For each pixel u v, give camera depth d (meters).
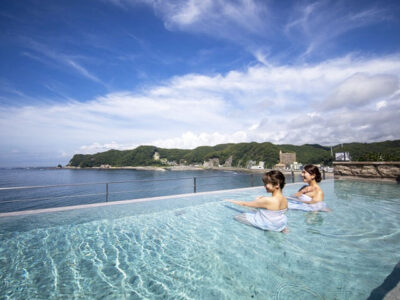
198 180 104.31
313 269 2.28
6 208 51.75
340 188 8.23
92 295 2.00
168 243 3.29
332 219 4.16
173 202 6.36
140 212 5.28
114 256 2.88
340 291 1.84
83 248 3.18
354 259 2.46
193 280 2.21
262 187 9.04
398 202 5.67
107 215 5.04
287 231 3.53
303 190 5.43
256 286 2.02
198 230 3.85
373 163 10.34
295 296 1.81
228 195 7.45
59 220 4.65
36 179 108.19
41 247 3.23
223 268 2.42
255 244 3.07
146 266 2.57
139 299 1.91
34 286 2.19
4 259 2.84
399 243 2.92
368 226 3.71
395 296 1.65
